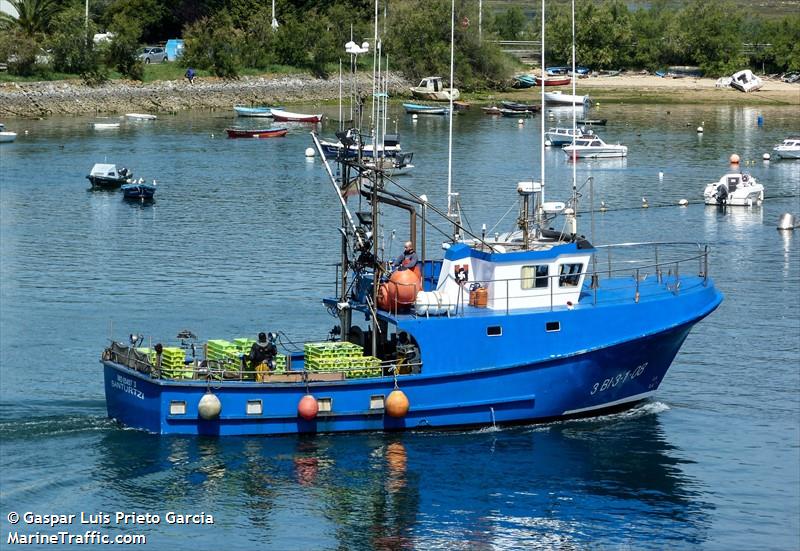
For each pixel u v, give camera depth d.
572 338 102.62
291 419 98.69
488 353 100.94
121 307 146.00
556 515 90.81
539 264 102.56
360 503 91.56
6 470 94.69
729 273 170.50
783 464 99.81
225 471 95.12
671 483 95.94
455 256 103.19
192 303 148.00
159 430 98.44
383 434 100.25
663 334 104.81
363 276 106.31
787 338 134.62
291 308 145.38
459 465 97.06
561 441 102.06
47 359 124.38
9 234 195.00
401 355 100.94
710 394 115.44
